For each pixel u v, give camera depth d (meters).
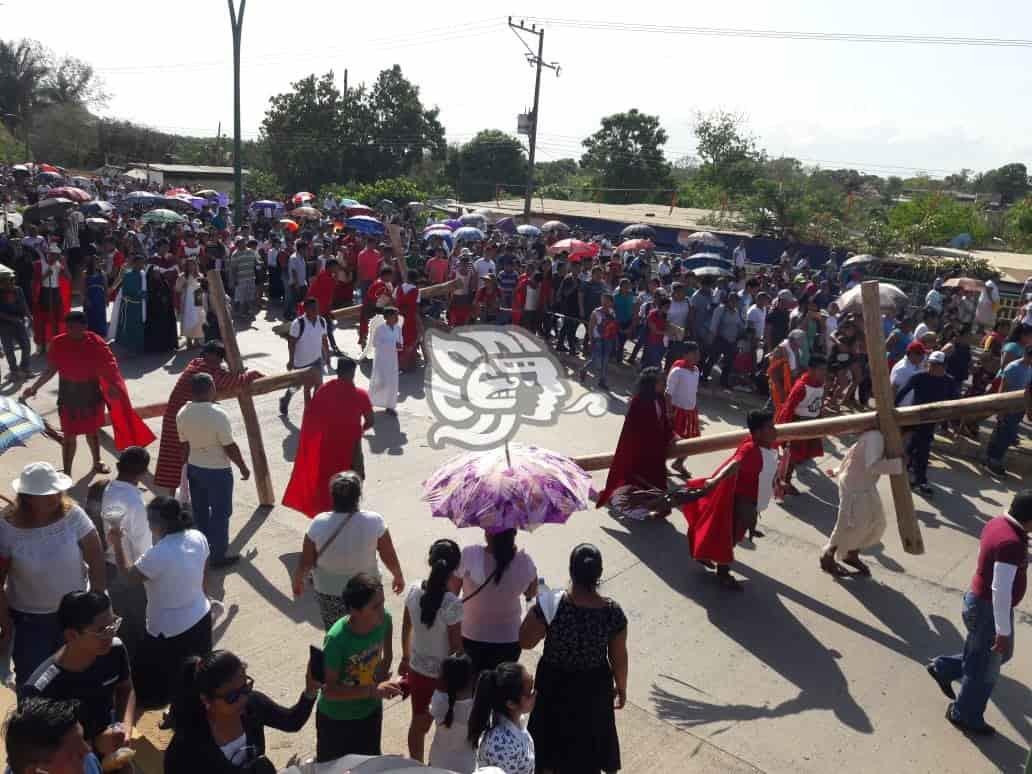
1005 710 5.46
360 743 3.97
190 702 3.32
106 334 13.22
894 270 24.31
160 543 4.45
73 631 3.42
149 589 4.46
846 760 4.87
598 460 7.91
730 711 5.27
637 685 5.50
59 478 4.34
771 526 8.22
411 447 9.74
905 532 7.03
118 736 3.38
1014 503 4.91
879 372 6.81
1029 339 9.82
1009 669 5.96
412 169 65.94
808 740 5.03
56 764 2.74
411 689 4.26
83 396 7.91
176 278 14.12
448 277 16.14
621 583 6.86
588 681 4.01
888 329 12.62
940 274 23.64
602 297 12.66
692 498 6.79
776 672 5.73
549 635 4.00
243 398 7.64
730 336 12.88
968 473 10.20
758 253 31.77
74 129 71.06
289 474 8.82
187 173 57.56
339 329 16.14
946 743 5.07
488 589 4.43
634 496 7.42
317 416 7.09
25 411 5.39
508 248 19.53
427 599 4.11
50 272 12.88
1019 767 4.88
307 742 4.73
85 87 83.06
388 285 13.37
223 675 3.22
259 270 18.17
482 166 71.94
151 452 9.20
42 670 3.50
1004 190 109.00
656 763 4.75
